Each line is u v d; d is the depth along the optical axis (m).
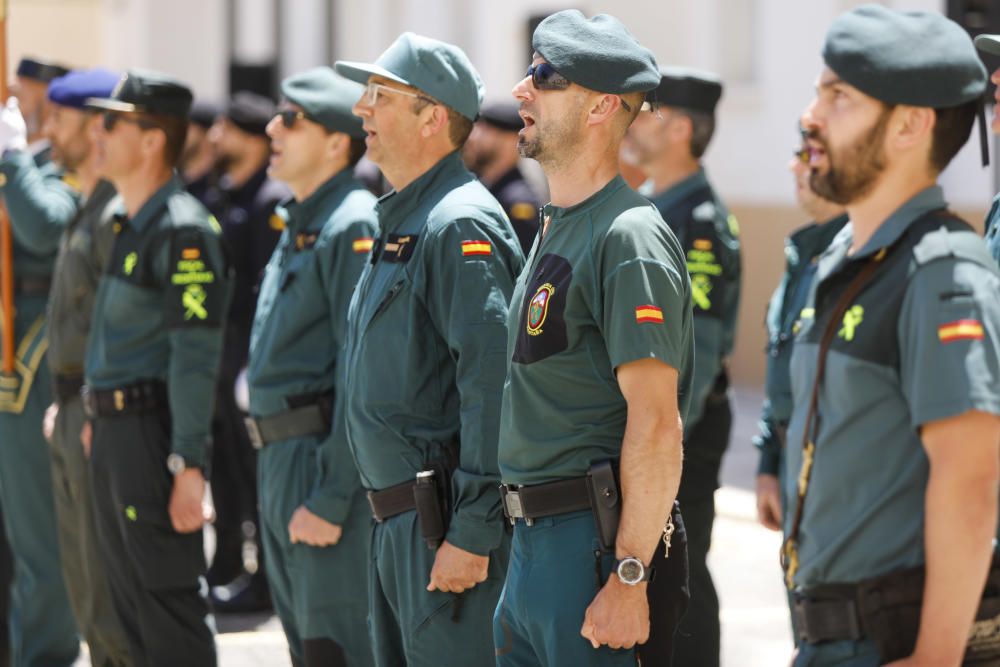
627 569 8.02
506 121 17.30
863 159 7.24
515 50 31.97
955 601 6.88
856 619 7.22
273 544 11.88
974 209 22.48
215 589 17.95
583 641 8.20
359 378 10.17
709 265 12.83
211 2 47.06
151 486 12.84
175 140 13.10
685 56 30.25
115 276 12.94
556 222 8.48
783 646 15.27
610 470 8.16
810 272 11.68
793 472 7.62
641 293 8.01
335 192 12.05
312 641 11.43
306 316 11.68
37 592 15.20
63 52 53.06
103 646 13.80
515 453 8.45
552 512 8.32
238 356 18.45
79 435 13.83
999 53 8.95
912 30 7.18
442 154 10.35
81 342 13.81
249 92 29.31
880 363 7.13
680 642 12.48
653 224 8.21
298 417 11.64
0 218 15.35
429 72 10.25
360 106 10.41
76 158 14.90
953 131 7.24
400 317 9.98
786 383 11.73
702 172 13.38
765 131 28.20
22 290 15.53
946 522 6.86
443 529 9.78
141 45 47.56
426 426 9.97
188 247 12.77
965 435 6.83
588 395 8.27
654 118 13.26
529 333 8.34
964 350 6.84
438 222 9.92
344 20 41.53
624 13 30.75
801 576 7.46
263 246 18.75
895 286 7.12
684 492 12.62
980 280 6.95
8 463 15.23
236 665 15.05
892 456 7.13
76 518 14.20
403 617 10.01
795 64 27.34
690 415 12.47
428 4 35.84
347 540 11.28
